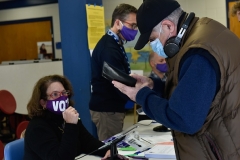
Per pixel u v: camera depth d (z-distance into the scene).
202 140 1.29
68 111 1.87
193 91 1.15
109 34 2.56
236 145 1.25
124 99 2.62
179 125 1.18
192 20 1.33
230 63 1.20
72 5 3.38
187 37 1.29
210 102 1.17
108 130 2.64
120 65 2.48
